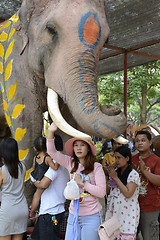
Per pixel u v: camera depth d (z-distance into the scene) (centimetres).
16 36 432
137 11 612
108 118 321
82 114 336
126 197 352
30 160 425
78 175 311
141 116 1546
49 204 347
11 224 321
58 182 355
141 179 390
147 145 398
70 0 388
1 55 447
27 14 420
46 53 395
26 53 424
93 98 347
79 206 312
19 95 422
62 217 356
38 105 432
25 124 423
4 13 633
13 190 325
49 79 385
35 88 427
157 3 579
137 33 718
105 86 1530
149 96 1633
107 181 438
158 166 388
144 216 385
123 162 367
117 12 618
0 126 537
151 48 827
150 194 382
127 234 356
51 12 394
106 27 385
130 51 832
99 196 309
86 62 365
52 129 340
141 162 370
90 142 315
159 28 689
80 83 356
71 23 375
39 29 404
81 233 310
